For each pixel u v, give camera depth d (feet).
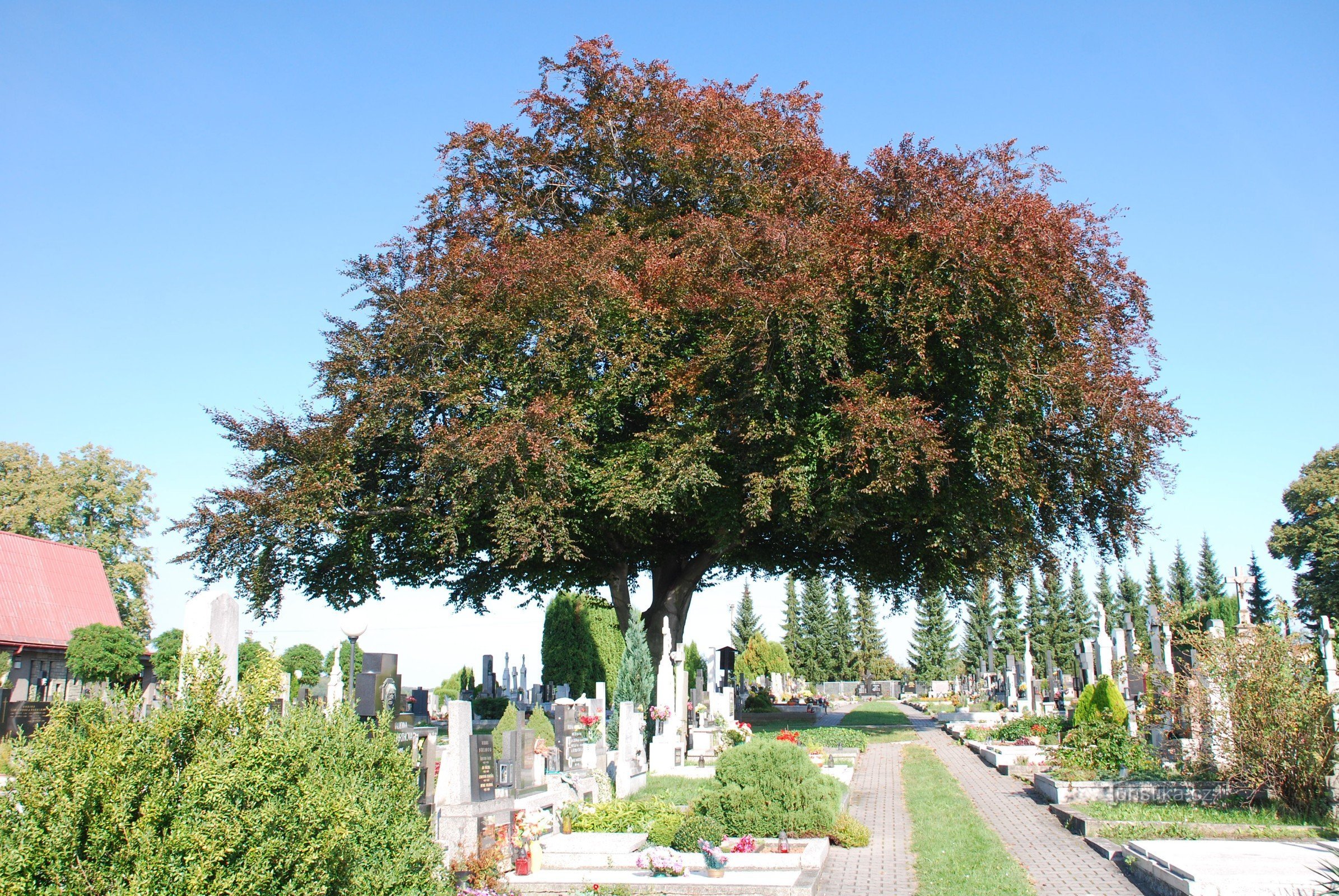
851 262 72.28
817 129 91.86
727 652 175.83
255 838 18.93
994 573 89.30
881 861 41.93
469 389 77.66
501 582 100.48
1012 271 67.62
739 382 75.97
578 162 92.32
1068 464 80.28
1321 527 156.56
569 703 63.10
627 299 77.97
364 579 89.56
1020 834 46.83
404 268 83.71
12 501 163.12
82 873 17.15
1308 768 45.78
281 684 28.96
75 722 19.31
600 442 83.56
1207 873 32.09
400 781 29.25
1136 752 59.47
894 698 271.28
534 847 40.50
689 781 70.23
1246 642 49.26
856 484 75.36
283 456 81.25
